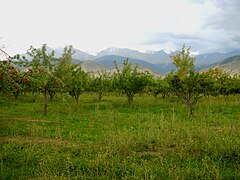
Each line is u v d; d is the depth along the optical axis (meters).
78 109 28.88
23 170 9.21
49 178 8.18
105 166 9.27
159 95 55.97
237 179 8.20
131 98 34.38
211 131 13.97
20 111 26.00
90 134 15.46
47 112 25.73
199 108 28.33
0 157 10.20
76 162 9.91
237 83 36.75
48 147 12.02
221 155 10.07
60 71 24.00
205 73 24.14
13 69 11.20
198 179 8.26
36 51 23.38
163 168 8.77
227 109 27.06
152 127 14.52
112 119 20.48
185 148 11.28
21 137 14.27
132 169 9.01
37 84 16.78
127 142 11.84
